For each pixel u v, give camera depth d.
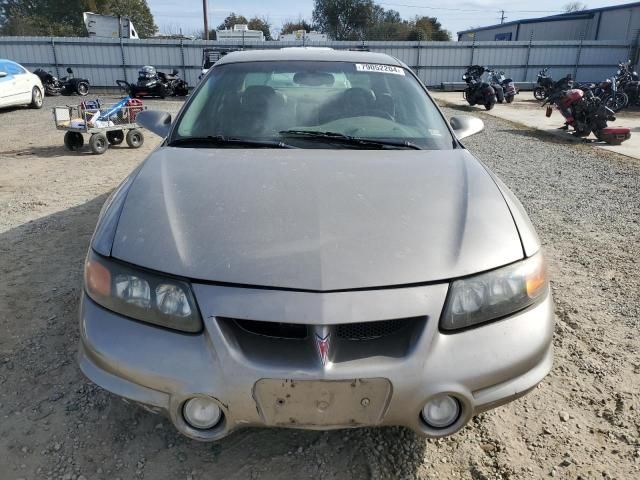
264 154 2.31
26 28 43.84
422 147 2.50
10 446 1.97
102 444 1.99
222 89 2.83
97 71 22.69
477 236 1.75
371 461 1.93
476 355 1.59
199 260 1.62
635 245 4.21
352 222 1.75
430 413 1.61
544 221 4.82
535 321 1.71
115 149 8.59
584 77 25.02
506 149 8.72
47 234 4.22
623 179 6.58
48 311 2.94
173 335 1.58
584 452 2.00
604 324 2.95
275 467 1.89
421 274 1.60
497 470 1.91
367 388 1.52
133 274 1.64
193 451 1.96
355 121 2.66
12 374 2.39
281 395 1.53
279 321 1.51
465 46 24.36
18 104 13.78
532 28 36.59
